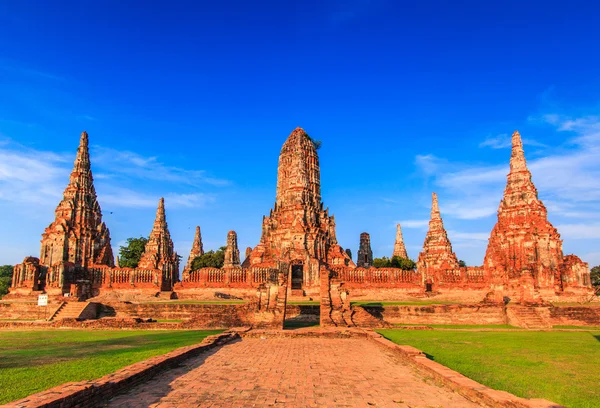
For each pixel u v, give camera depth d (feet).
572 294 193.98
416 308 149.69
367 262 327.47
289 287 212.02
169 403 48.88
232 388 55.72
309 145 286.25
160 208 302.45
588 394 54.49
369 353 84.17
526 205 202.49
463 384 52.90
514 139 213.05
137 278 206.08
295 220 231.30
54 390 44.88
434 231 301.22
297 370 67.10
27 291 193.47
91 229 219.61
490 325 142.82
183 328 131.34
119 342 97.45
